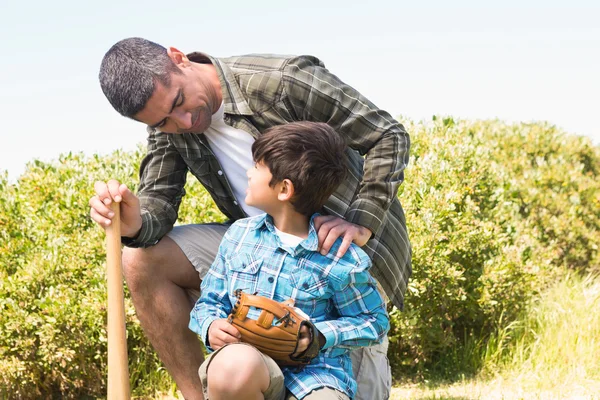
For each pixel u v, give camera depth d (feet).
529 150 30.30
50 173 19.76
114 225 9.87
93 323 16.58
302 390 8.76
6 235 18.63
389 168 10.22
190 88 9.97
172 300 11.30
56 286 17.20
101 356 16.88
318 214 9.75
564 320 19.65
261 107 10.36
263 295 9.27
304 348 8.73
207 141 10.93
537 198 27.22
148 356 17.38
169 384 17.31
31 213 19.03
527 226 25.14
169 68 9.84
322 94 10.23
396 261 11.05
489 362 18.29
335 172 9.37
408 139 10.64
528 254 19.85
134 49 9.85
